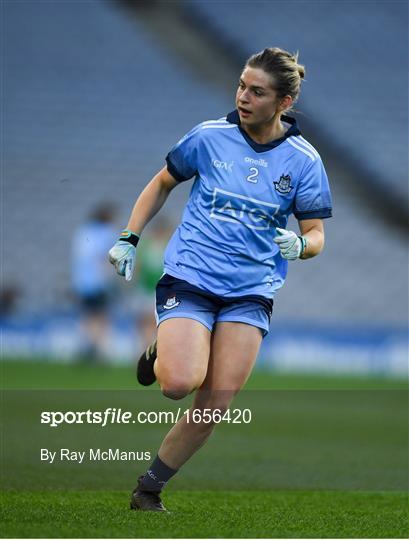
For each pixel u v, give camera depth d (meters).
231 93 89.75
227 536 16.14
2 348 70.31
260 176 18.86
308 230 19.38
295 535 16.66
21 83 89.06
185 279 18.81
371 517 19.81
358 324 74.44
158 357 18.30
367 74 90.12
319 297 77.50
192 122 88.25
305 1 94.25
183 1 94.06
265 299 19.05
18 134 86.44
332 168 84.69
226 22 92.81
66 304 78.38
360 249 79.88
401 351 66.56
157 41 92.56
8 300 74.25
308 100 88.06
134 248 19.73
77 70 90.12
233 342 18.66
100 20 93.50
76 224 82.94
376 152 85.31
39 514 18.45
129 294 68.88
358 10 94.12
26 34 91.81
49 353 69.31
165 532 16.33
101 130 87.12
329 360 67.12
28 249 81.31
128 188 84.94
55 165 85.19
